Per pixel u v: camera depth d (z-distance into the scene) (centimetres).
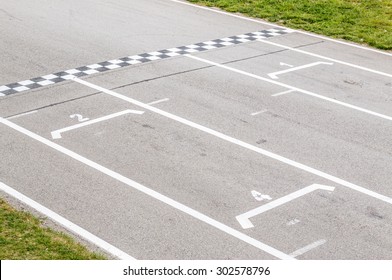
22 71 1399
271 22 1800
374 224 912
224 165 1048
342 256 840
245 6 1914
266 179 1012
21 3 1902
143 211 921
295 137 1148
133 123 1179
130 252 832
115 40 1605
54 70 1409
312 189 990
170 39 1628
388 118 1240
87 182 990
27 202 934
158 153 1079
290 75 1430
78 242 845
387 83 1412
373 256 843
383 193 987
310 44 1639
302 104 1284
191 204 941
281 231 888
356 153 1102
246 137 1141
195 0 1980
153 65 1452
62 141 1112
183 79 1380
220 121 1196
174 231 880
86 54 1506
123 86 1335
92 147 1094
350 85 1391
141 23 1750
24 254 802
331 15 1844
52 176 1005
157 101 1270
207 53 1541
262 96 1312
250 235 877
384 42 1659
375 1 1958
